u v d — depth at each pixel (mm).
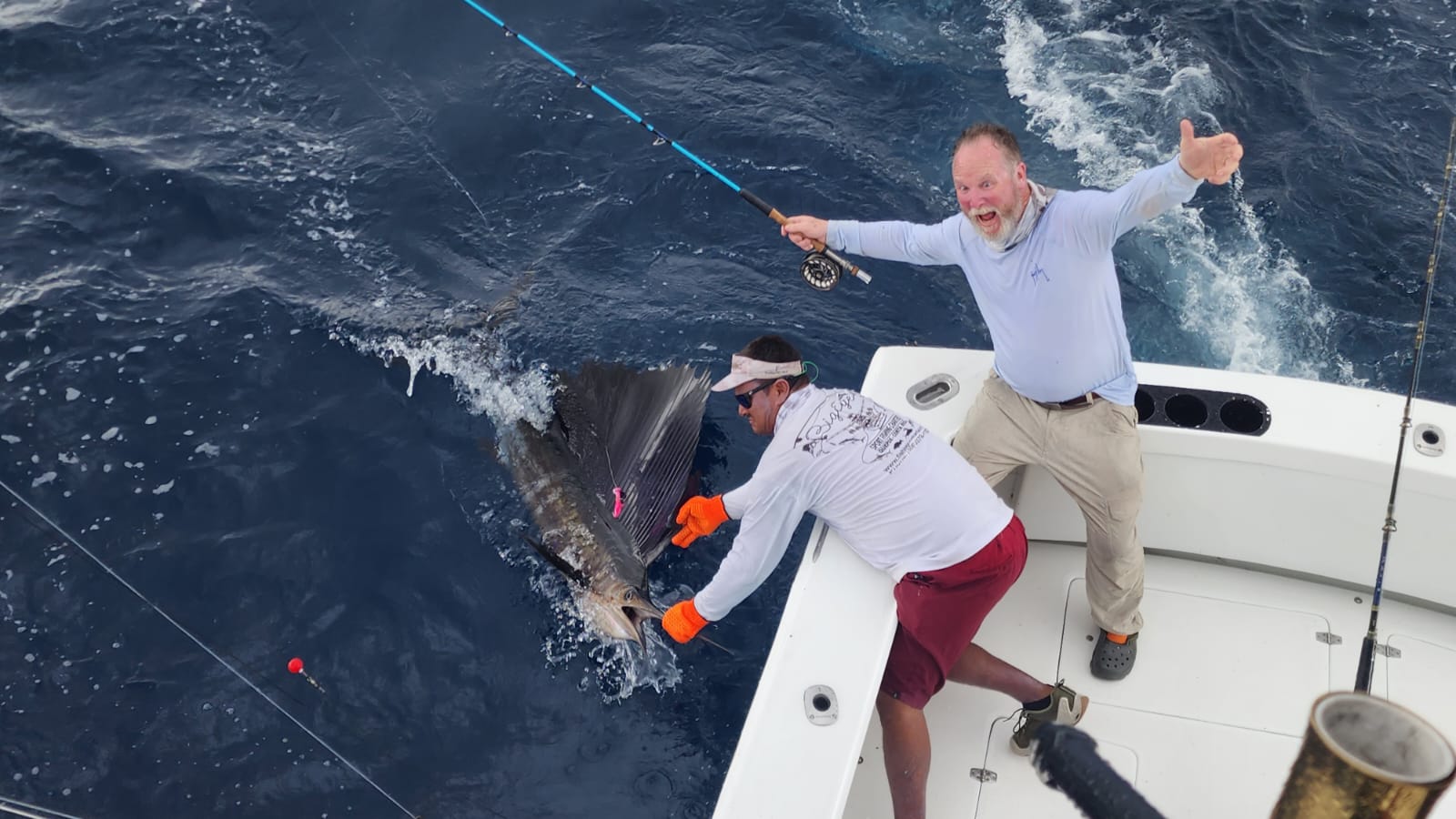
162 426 5988
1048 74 7805
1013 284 3434
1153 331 6500
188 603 5359
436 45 7965
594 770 4820
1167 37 7988
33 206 6961
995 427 3770
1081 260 3309
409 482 5805
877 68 7852
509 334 6426
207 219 6977
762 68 7844
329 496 5746
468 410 6094
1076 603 4230
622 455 5809
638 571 5277
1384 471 3750
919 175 7262
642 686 5066
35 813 4648
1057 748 1523
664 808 4703
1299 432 3838
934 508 3447
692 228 6965
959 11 8203
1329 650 4023
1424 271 6715
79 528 5594
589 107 7582
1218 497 4051
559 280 6703
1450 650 3988
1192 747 3830
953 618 3453
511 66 7840
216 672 5129
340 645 5223
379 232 6961
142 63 7777
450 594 5387
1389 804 1347
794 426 3559
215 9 8117
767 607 5301
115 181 7105
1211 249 6852
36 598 5344
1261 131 7438
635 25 8117
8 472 5770
